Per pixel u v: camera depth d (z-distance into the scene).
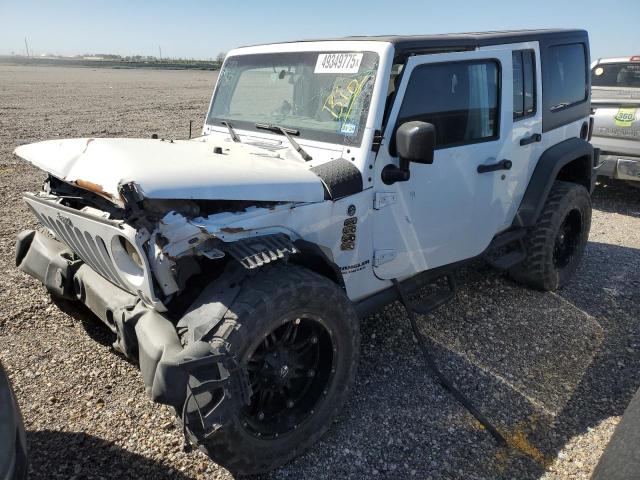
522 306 4.43
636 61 8.23
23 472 1.90
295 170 2.84
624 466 2.01
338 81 3.14
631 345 3.89
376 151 2.96
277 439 2.60
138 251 2.33
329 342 2.76
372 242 3.15
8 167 8.83
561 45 4.52
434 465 2.73
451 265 3.75
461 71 3.40
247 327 2.35
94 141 2.82
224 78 4.07
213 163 2.66
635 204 7.85
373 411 3.12
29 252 3.52
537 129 4.23
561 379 3.47
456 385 3.38
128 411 3.02
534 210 4.20
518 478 2.66
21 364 3.38
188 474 2.61
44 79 35.78
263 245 2.50
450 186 3.47
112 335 3.72
